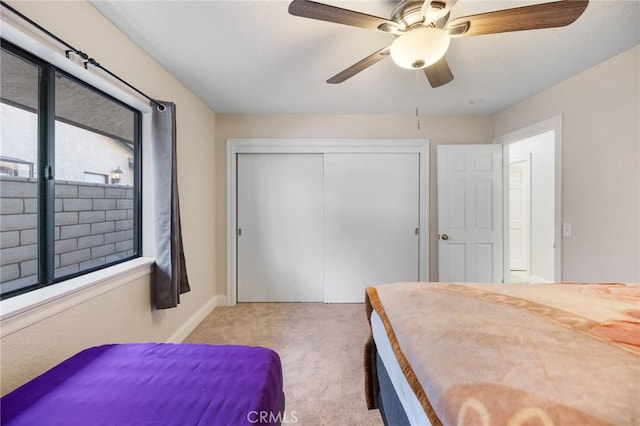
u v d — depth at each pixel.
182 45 1.77
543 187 3.84
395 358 1.04
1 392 1.00
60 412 0.81
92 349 1.16
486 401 0.62
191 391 0.89
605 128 1.96
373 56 1.44
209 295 2.96
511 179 4.50
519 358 0.75
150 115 1.94
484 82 2.31
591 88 2.06
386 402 1.22
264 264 3.26
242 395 0.88
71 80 1.44
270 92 2.52
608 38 1.70
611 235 1.93
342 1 1.38
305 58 1.93
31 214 1.27
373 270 3.25
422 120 3.18
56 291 1.23
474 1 1.38
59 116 1.39
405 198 3.23
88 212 1.58
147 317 1.86
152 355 1.11
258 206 3.25
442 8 1.20
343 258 3.24
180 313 2.32
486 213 3.05
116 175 1.78
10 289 1.18
